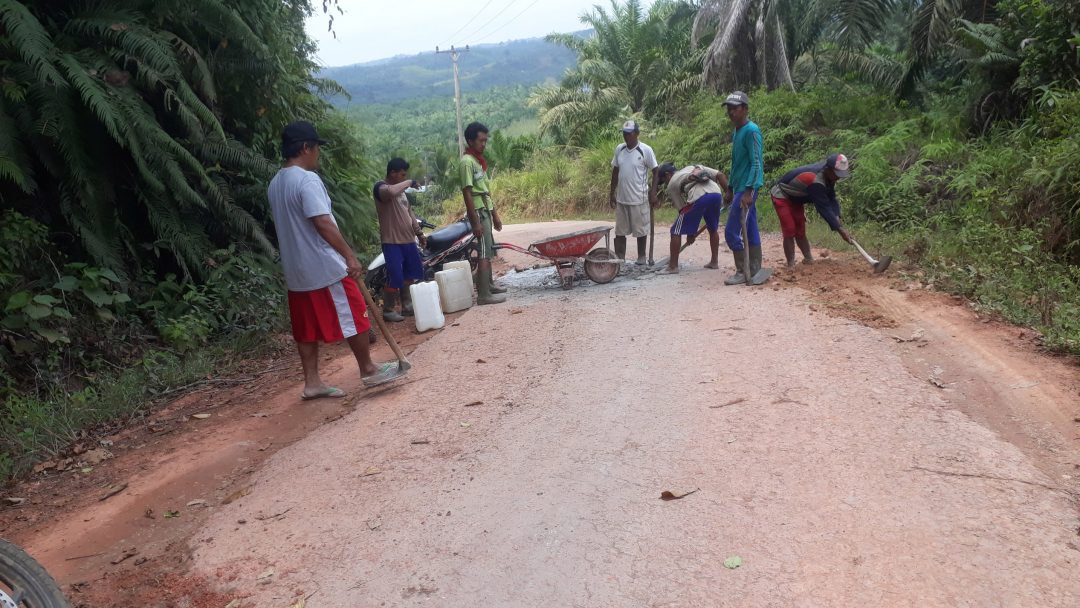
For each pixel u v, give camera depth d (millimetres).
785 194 7723
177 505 4215
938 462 3619
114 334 7008
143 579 3428
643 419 4480
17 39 6309
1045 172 7551
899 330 5586
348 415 5266
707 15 19422
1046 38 10133
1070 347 4863
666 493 3543
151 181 7238
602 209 21234
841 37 15312
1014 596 2662
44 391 6168
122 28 7297
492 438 4477
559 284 8859
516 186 24422
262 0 9328
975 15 13000
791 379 4828
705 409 4516
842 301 6445
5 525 4203
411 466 4238
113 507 4273
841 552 3002
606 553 3170
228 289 8164
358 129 13562
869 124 14836
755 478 3646
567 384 5230
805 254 8078
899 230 9586
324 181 11492
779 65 18312
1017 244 7254
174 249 7969
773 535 3168
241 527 3809
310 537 3609
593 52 32562
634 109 30781
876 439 3908
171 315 7773
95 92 6664
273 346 7652
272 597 3154
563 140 32844
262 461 4688
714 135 17641
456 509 3684
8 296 6312
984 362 4797
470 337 6832
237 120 9594
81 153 6879
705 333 5996
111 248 7355
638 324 6496
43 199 7293
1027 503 3215
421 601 3000
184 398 6312
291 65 10820
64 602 2586
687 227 8344
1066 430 3842
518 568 3139
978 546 2951
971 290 6375
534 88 34938
